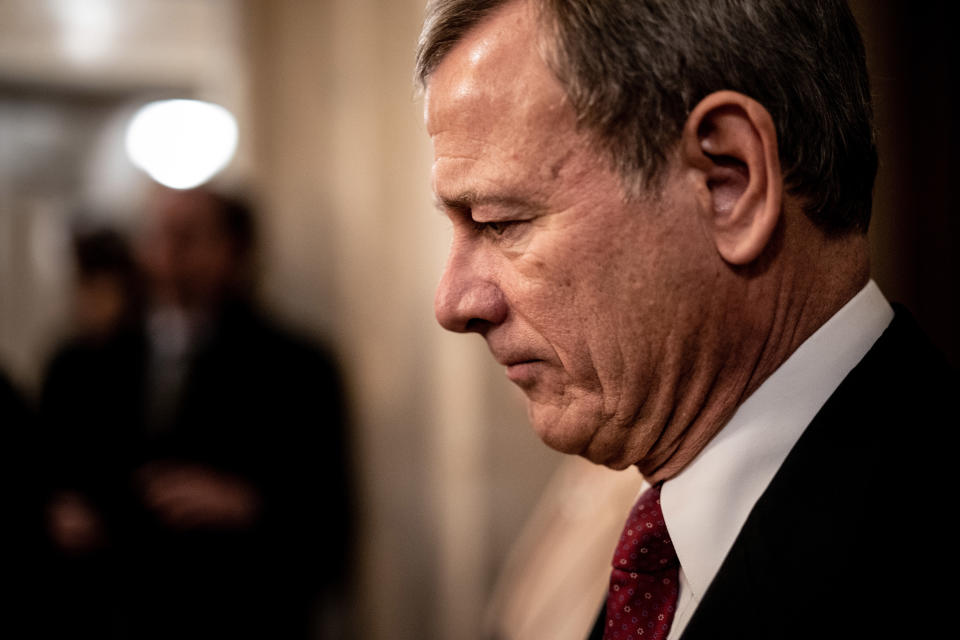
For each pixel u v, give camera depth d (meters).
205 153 3.01
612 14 0.57
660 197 0.59
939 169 1.85
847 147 0.61
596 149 0.58
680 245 0.59
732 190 0.59
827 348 0.62
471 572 2.60
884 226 1.86
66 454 2.02
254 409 2.08
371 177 2.88
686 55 0.57
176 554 1.99
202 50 3.04
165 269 2.12
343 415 2.18
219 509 1.99
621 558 0.68
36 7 3.01
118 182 3.03
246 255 2.19
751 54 0.57
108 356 2.08
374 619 2.77
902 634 0.53
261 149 3.00
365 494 2.81
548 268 0.60
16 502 1.97
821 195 0.60
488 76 0.60
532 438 2.54
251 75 3.01
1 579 1.95
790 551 0.57
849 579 0.55
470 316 0.64
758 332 0.62
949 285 1.85
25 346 3.00
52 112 3.10
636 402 0.62
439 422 2.70
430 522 2.70
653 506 0.68
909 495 0.57
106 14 3.03
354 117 2.91
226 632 1.99
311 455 2.10
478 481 2.61
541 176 0.59
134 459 2.03
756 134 0.57
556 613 1.43
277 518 2.03
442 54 0.62
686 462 0.65
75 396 2.05
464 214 0.64
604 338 0.61
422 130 2.79
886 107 1.85
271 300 2.93
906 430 0.59
